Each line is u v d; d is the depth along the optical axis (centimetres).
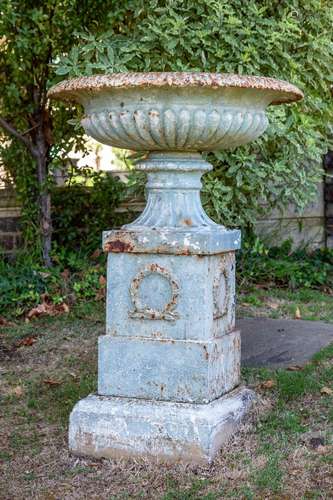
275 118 610
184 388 368
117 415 369
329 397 437
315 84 661
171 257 367
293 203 789
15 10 675
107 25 656
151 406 368
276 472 346
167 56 613
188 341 367
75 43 682
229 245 385
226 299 395
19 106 724
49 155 742
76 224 789
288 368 488
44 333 597
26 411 441
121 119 348
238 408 389
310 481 339
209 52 609
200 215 380
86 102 368
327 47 638
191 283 365
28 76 705
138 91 339
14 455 381
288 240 852
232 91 339
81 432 374
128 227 377
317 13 643
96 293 675
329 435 383
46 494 339
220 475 346
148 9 621
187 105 340
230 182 668
